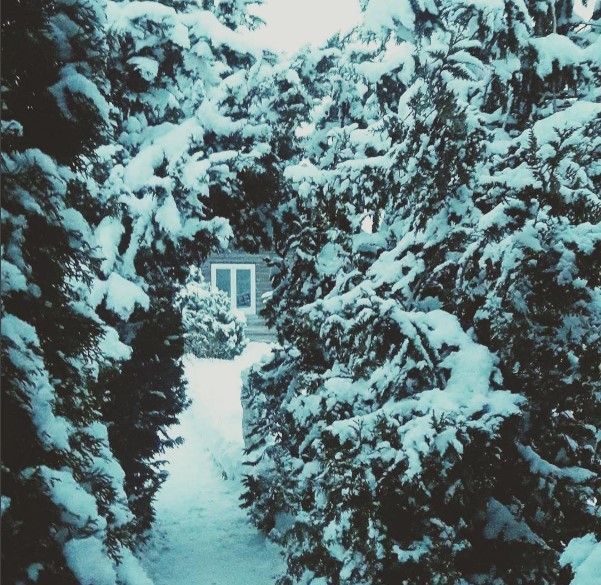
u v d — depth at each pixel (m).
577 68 6.19
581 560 3.78
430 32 8.15
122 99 8.34
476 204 5.85
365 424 5.21
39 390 3.52
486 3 6.34
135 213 7.72
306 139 10.09
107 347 6.16
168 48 8.31
